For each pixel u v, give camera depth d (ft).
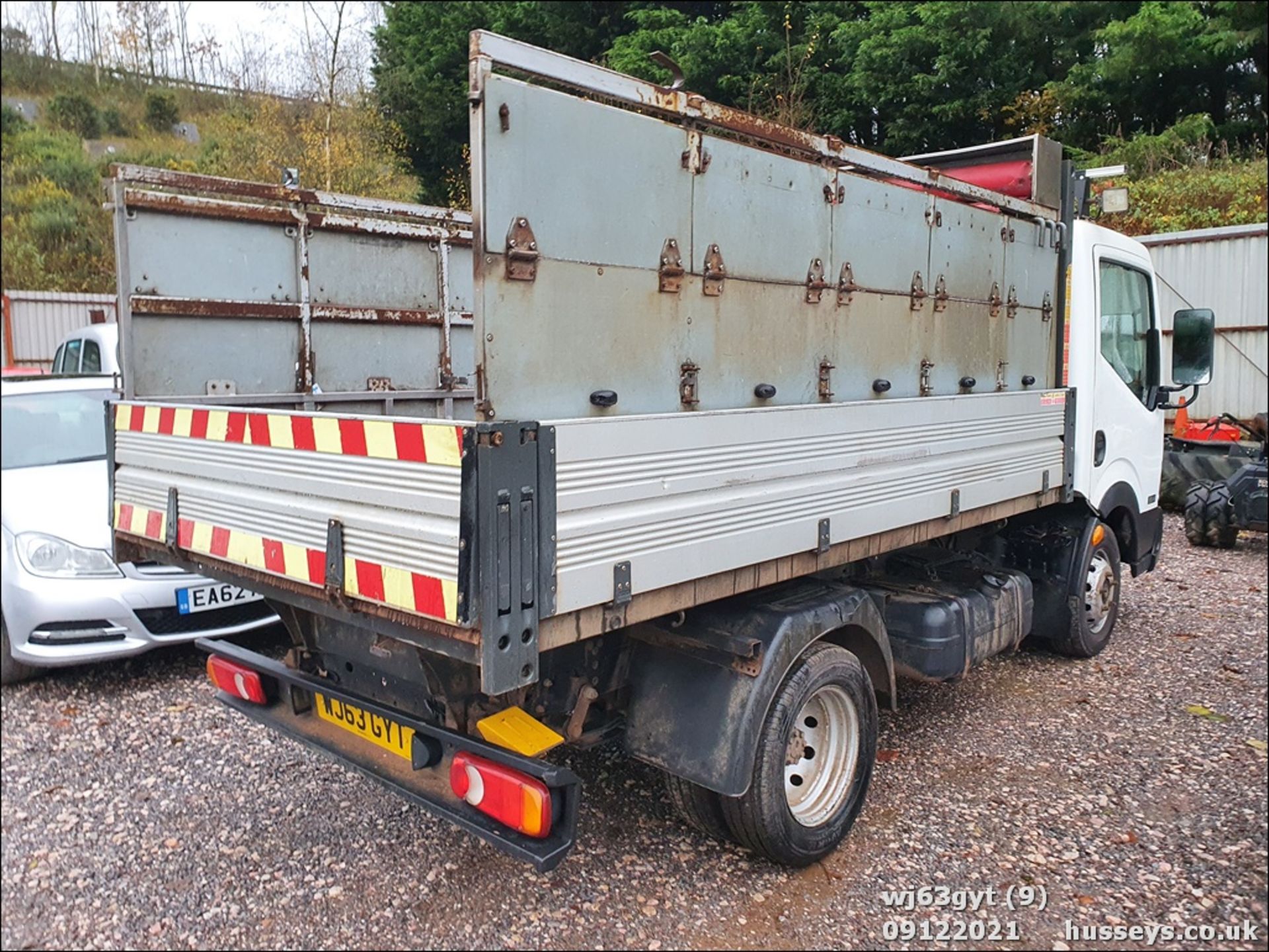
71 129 82.84
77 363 27.89
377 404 14.75
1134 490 17.87
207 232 12.84
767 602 9.67
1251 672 16.44
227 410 9.02
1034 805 11.53
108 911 9.55
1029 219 14.55
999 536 16.98
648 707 9.36
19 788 12.23
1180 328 16.96
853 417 9.99
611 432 7.32
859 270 10.76
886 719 14.30
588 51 41.78
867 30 31.30
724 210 8.93
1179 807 11.46
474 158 6.74
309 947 8.91
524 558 6.70
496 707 8.61
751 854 10.40
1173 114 49.37
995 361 13.74
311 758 13.03
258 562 8.71
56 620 14.88
